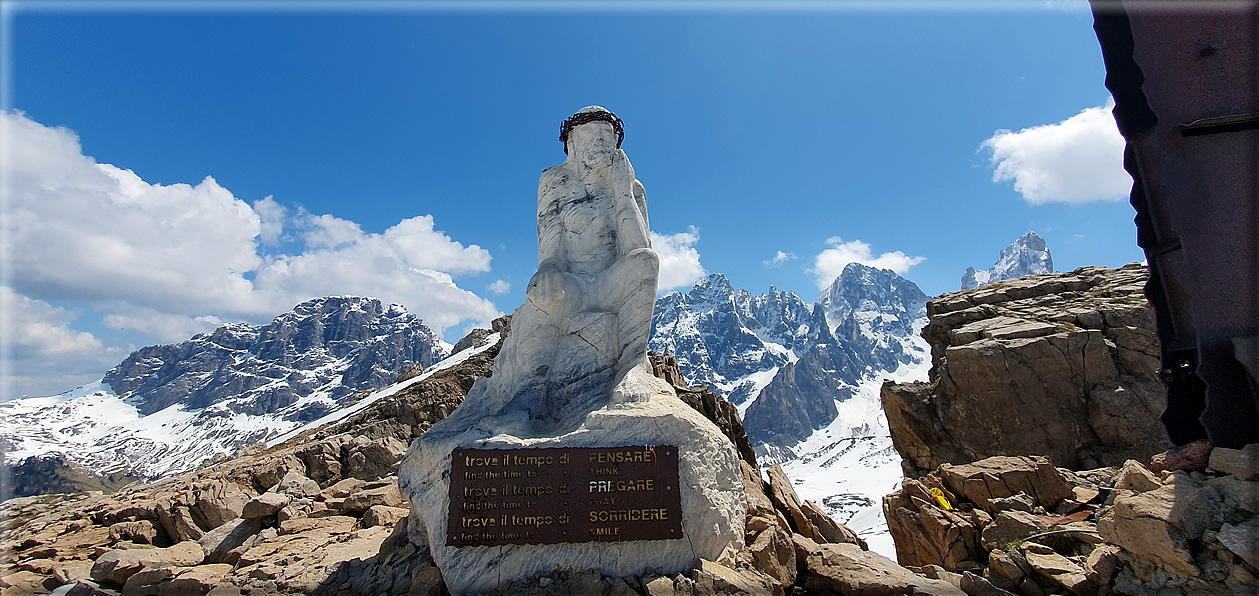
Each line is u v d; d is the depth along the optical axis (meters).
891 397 19.41
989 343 18.22
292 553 8.84
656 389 8.38
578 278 9.51
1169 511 6.03
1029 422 17.05
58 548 10.48
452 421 8.59
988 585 6.86
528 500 7.10
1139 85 4.23
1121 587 6.33
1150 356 16.80
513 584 6.79
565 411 8.66
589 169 10.48
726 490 7.68
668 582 6.61
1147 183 4.25
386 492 11.62
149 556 9.15
